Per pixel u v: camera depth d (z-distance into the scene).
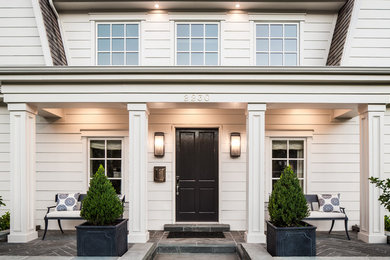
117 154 6.73
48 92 5.21
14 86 5.21
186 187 6.63
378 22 6.11
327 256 4.28
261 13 6.47
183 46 6.53
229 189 6.54
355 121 6.60
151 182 6.55
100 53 6.54
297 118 6.63
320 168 6.57
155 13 6.50
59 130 6.62
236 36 6.47
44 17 5.89
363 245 4.95
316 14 6.51
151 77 5.10
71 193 6.36
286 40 6.55
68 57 6.44
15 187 5.24
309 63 6.48
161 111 6.62
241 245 4.92
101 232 4.13
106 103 5.36
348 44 5.70
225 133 6.60
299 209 4.20
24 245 5.01
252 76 5.07
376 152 5.20
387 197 3.76
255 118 5.23
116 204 4.28
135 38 6.54
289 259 4.02
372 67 4.94
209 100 5.22
